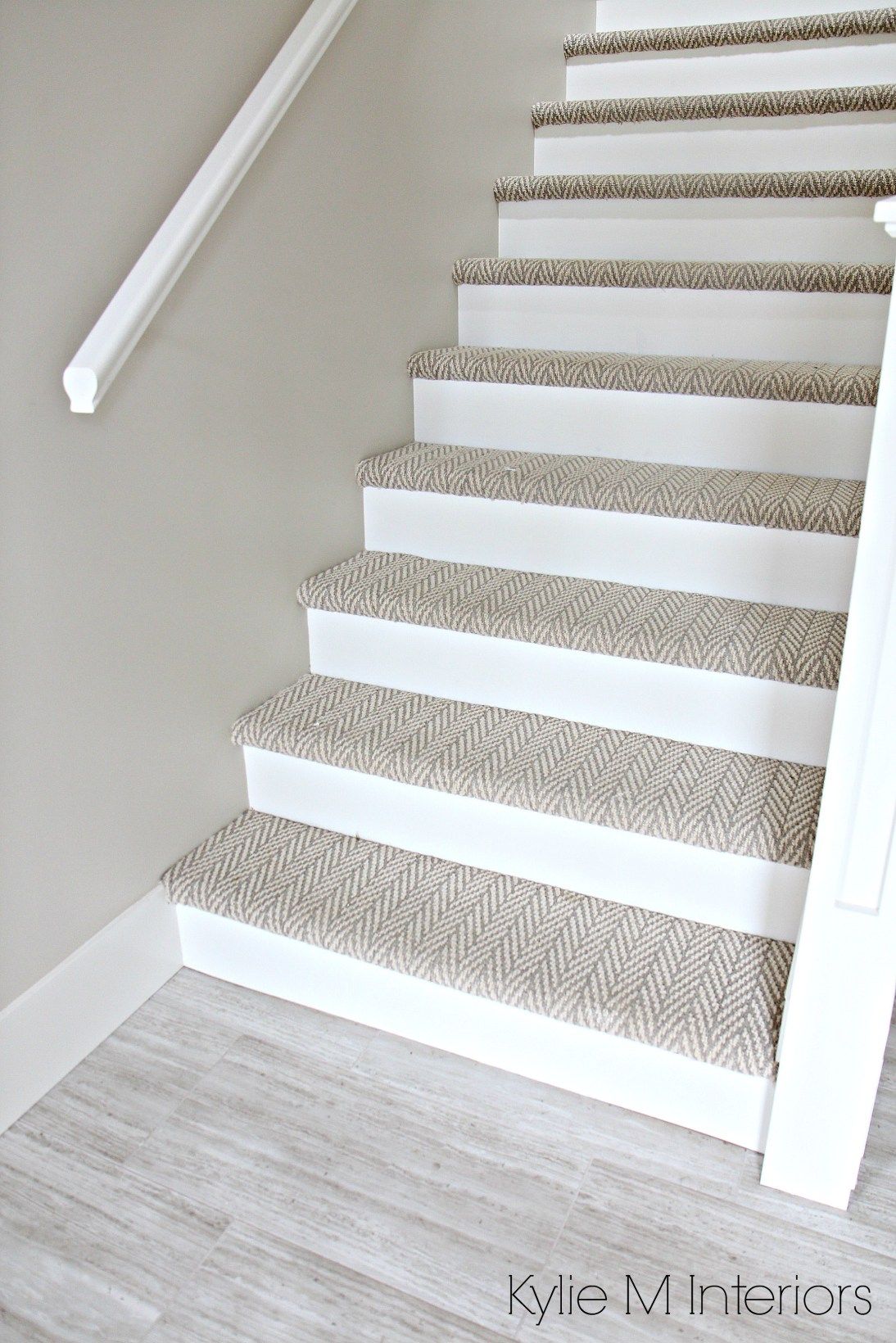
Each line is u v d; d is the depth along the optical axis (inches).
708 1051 53.9
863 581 42.4
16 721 54.0
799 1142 53.2
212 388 63.9
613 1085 59.5
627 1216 53.5
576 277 86.7
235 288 64.2
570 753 66.9
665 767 65.0
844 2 99.6
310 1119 59.1
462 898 65.2
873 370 76.7
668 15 106.4
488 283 90.5
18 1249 52.1
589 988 57.6
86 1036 63.2
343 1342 47.7
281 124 65.3
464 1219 53.4
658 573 74.5
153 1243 52.2
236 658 71.2
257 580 72.0
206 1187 55.1
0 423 49.5
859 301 79.2
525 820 64.8
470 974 58.9
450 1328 48.3
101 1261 51.4
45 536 53.5
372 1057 63.5
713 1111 57.3
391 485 80.7
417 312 86.8
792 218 87.1
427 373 86.4
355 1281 50.4
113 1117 59.2
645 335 87.4
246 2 59.9
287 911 64.1
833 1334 47.9
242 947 68.0
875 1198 54.7
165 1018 66.6
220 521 67.0
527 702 72.2
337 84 70.2
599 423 82.4
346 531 82.2
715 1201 54.4
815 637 66.0
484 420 86.6
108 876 62.9
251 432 68.4
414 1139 57.9
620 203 92.1
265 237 66.0
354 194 74.6
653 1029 55.1
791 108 89.4
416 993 63.0
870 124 88.4
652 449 81.3
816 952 48.6
